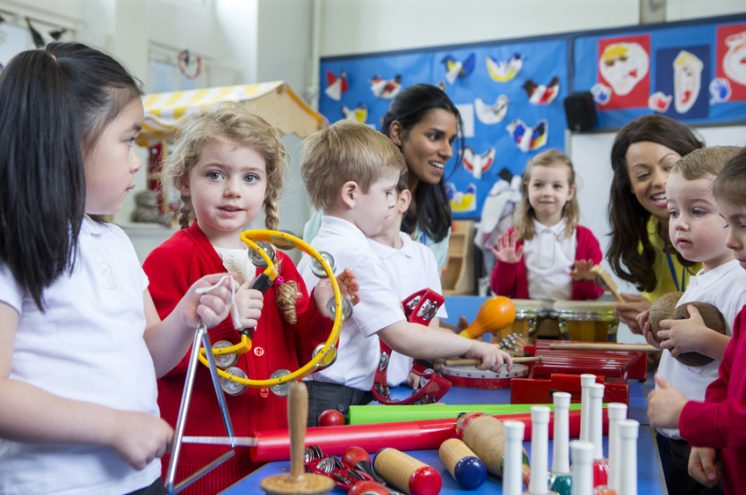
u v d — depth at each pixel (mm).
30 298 812
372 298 1247
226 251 1184
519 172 4145
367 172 1359
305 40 4633
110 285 898
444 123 1823
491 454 848
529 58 4121
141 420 814
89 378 839
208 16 4191
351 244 1297
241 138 1130
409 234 1881
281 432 919
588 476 625
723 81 3740
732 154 1256
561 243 2506
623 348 1444
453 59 4309
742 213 997
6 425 757
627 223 1847
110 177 869
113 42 3428
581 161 3988
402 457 832
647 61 3871
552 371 1247
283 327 1191
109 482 853
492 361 1272
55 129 794
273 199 1235
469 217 4238
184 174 1199
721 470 1192
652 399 983
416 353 1243
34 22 3223
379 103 4523
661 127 1747
